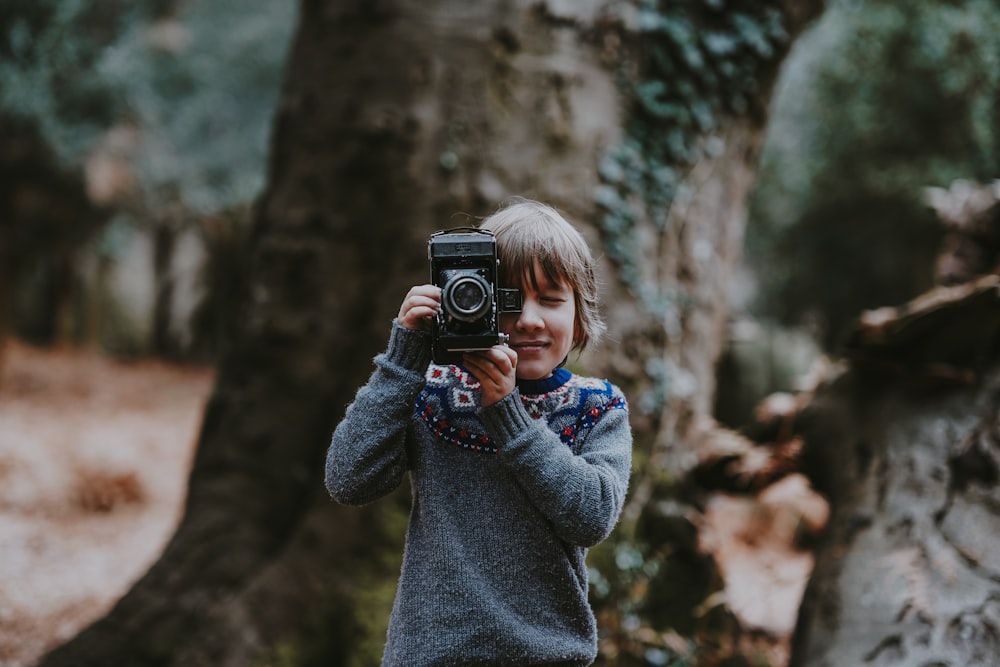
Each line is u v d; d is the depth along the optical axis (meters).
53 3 10.41
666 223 4.17
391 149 4.03
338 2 4.25
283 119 4.45
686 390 4.25
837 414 3.90
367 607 3.66
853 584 3.16
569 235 1.77
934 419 3.44
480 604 1.69
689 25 4.19
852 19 10.83
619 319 4.00
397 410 1.70
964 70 10.24
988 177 10.95
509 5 4.03
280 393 4.13
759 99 4.48
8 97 10.48
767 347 8.53
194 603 3.77
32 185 12.07
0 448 8.55
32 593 5.50
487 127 4.00
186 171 17.62
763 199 13.24
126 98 12.34
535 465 1.64
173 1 17.27
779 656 4.13
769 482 4.16
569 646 1.73
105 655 3.63
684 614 3.98
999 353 3.41
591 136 4.03
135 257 17.14
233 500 4.05
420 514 1.76
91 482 7.49
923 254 12.26
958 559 3.06
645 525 4.04
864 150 11.87
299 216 4.18
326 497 3.93
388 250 4.04
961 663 2.81
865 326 3.61
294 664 3.59
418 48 4.04
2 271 12.53
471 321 1.58
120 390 13.55
